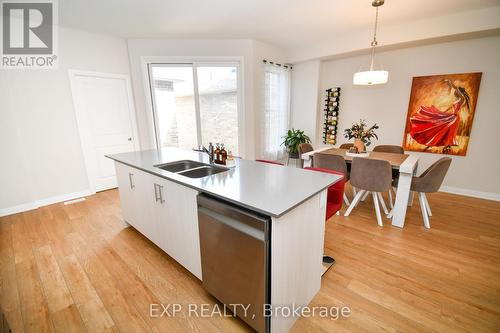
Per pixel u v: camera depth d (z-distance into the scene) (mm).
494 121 3311
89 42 3633
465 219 2852
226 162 2098
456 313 1540
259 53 4285
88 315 1576
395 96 4055
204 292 1771
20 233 2654
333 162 2975
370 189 2725
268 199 1286
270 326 1316
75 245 2404
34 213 3188
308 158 3404
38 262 2135
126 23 3312
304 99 5027
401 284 1807
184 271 2002
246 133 4484
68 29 3426
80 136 3721
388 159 2914
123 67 4031
